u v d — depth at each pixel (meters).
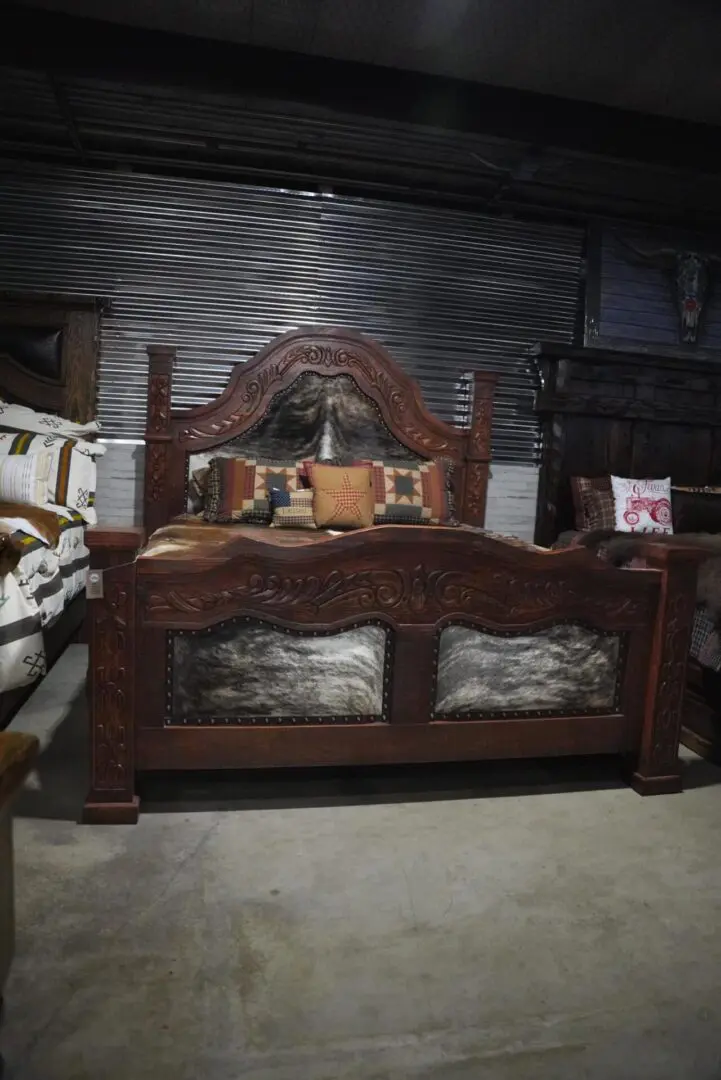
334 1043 1.34
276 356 4.14
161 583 2.08
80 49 3.26
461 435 4.41
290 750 2.20
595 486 4.62
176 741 2.14
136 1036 1.33
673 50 3.31
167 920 1.67
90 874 1.84
